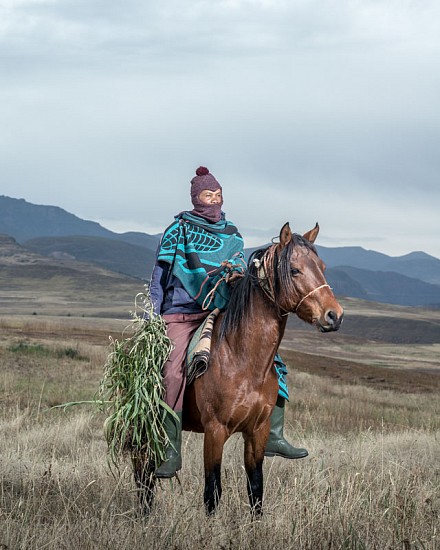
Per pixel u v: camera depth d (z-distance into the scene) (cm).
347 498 582
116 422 612
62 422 1222
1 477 692
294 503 569
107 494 643
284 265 554
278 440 626
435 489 662
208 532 514
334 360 4581
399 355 8350
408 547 489
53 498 641
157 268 644
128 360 625
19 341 3080
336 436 1302
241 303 579
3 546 479
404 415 1972
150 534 517
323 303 544
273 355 576
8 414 1293
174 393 604
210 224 641
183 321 627
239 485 641
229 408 570
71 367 2411
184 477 732
